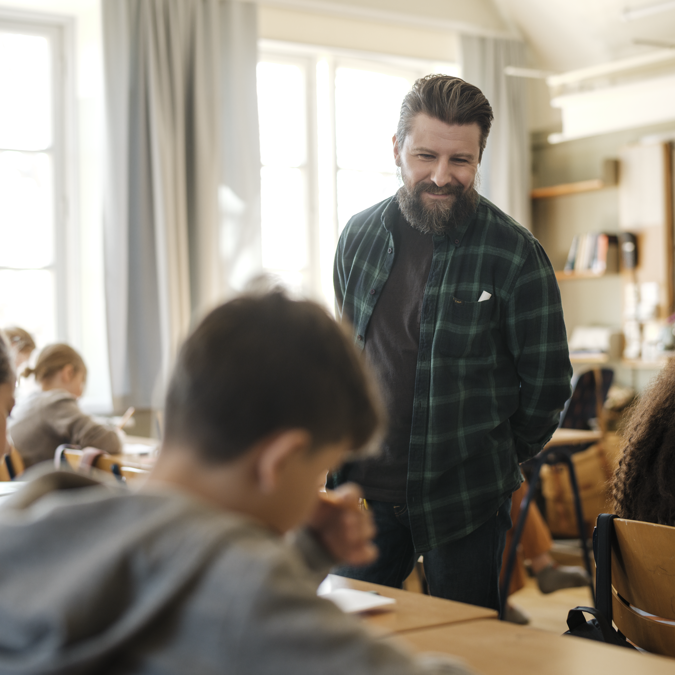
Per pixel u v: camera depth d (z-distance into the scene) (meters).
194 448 0.59
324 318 0.62
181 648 0.49
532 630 0.97
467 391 1.75
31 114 4.91
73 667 0.48
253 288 0.64
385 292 1.84
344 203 5.82
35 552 0.53
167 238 4.72
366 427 0.64
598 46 5.87
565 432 3.68
